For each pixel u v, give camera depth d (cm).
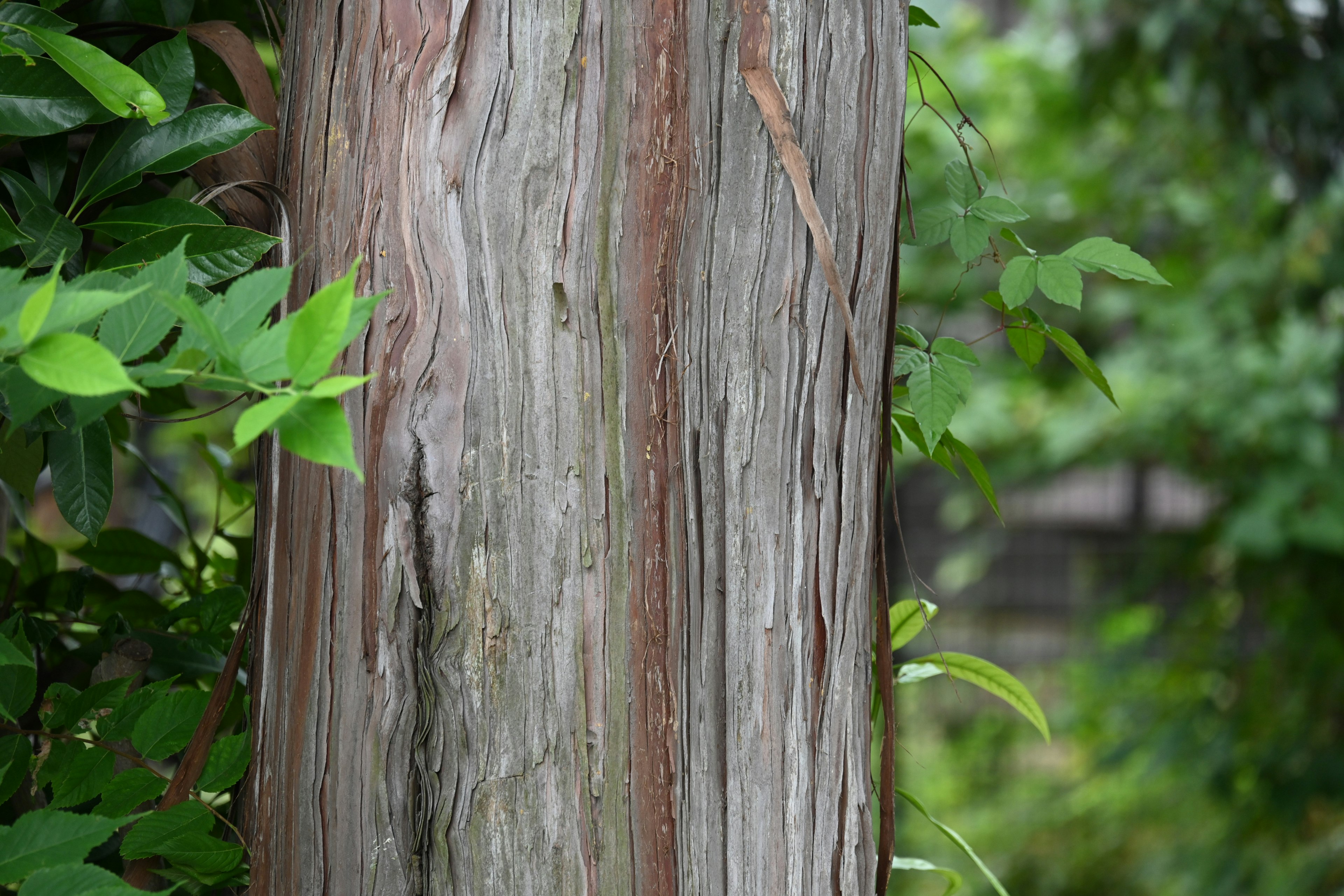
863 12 213
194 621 255
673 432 210
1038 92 815
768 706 212
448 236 209
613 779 209
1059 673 1137
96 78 207
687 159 210
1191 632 832
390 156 210
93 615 256
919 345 233
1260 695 742
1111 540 1188
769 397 211
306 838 211
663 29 210
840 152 212
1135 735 809
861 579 218
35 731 217
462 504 208
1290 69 604
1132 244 794
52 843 197
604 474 209
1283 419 675
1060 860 830
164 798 214
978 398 830
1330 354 665
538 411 209
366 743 209
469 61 209
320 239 212
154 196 231
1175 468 756
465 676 208
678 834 210
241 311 190
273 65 264
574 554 209
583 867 209
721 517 211
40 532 306
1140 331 823
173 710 216
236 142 215
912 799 238
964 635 1288
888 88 215
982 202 233
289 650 213
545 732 209
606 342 209
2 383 192
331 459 184
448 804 208
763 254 211
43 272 216
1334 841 711
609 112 209
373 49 211
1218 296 743
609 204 209
